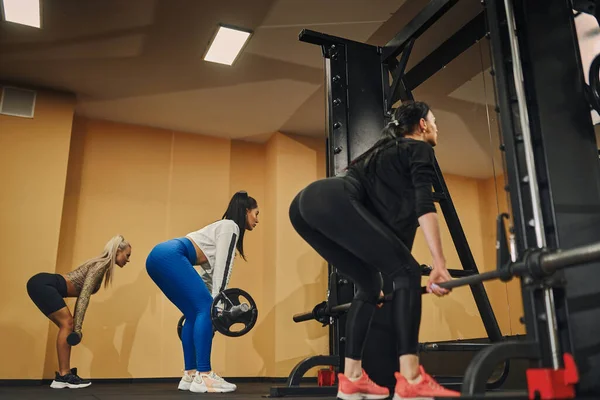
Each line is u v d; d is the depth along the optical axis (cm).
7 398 232
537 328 142
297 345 474
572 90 184
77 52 383
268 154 530
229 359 473
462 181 554
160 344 453
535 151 172
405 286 150
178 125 498
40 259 404
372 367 232
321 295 493
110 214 466
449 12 334
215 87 432
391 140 169
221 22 351
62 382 349
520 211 162
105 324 441
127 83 425
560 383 131
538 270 134
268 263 499
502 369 286
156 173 490
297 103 460
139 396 246
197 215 493
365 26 360
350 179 165
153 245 472
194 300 285
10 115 422
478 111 449
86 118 480
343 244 159
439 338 519
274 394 245
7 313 389
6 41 367
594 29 198
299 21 352
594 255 119
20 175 414
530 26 185
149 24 352
